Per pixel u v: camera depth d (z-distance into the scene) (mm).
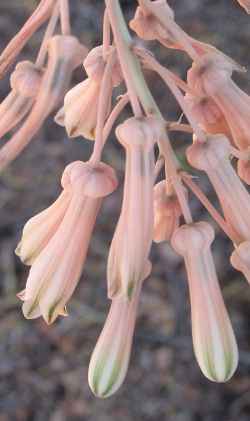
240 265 166
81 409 543
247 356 535
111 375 162
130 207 150
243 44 655
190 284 163
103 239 592
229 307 559
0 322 569
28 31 166
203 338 158
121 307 164
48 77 161
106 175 159
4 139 574
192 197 588
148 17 171
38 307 160
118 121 592
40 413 544
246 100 165
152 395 542
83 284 581
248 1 179
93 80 163
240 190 161
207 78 163
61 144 632
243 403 528
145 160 150
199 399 535
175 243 163
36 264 161
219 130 170
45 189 616
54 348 562
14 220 605
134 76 153
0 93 640
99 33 667
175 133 601
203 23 669
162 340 554
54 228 165
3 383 553
